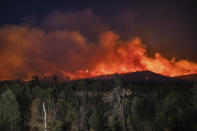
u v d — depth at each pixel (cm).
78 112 8644
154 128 5697
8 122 7888
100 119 7862
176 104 4912
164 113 5062
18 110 8125
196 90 4756
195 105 4553
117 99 8412
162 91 5828
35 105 8362
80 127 8200
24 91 10150
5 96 8181
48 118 7881
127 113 7900
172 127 4781
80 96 10406
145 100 6234
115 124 7550
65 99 10006
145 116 5919
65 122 8444
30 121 8100
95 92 11112
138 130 6550
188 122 4491
